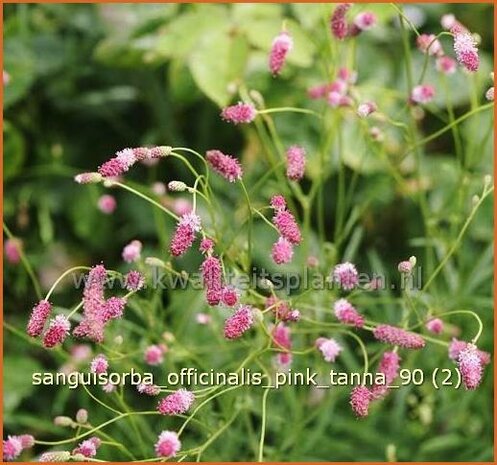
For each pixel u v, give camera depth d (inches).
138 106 55.1
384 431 47.1
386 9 47.0
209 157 37.4
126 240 52.8
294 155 39.7
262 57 49.9
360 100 43.9
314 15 48.6
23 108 53.9
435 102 52.0
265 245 48.6
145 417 48.0
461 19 56.1
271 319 40.9
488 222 50.3
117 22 53.2
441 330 41.1
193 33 49.0
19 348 50.7
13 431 49.2
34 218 53.5
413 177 51.4
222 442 44.6
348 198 45.3
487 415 47.1
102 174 37.0
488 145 52.0
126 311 48.7
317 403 45.9
